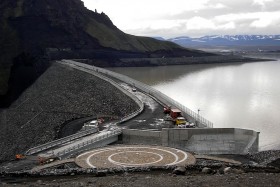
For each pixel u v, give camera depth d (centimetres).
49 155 6094
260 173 3328
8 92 17050
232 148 7044
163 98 10931
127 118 8825
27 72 19300
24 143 10975
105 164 4712
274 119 11281
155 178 3125
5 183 3131
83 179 3238
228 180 2956
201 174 3466
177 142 7181
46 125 11600
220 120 11169
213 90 18038
